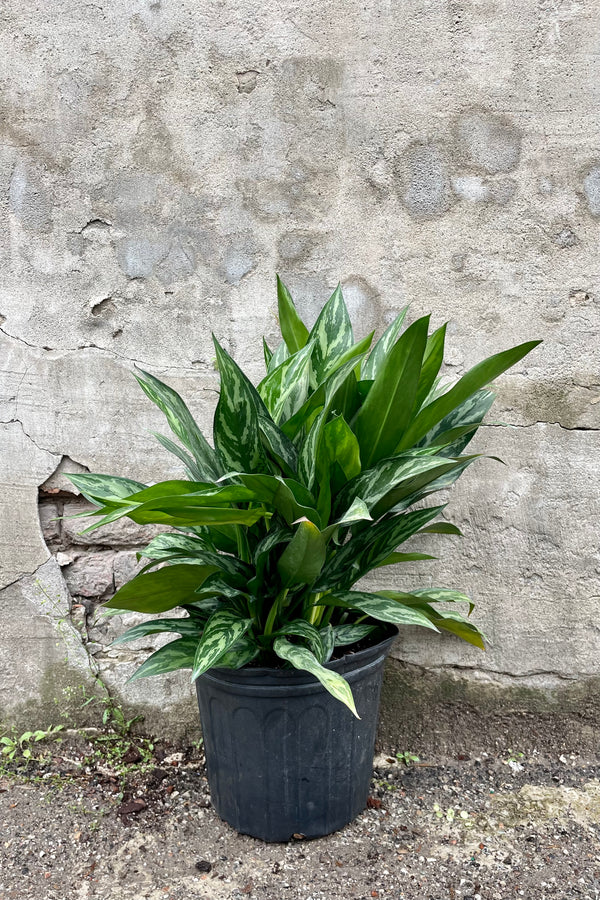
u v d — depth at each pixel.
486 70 1.93
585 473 2.01
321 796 1.62
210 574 1.51
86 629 2.11
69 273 2.01
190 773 1.95
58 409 2.04
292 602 1.60
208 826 1.74
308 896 1.51
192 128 1.97
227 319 2.01
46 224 2.00
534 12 1.91
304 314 2.00
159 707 2.09
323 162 1.97
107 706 2.09
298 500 1.41
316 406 1.54
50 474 2.05
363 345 1.63
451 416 1.72
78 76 1.96
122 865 1.61
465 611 2.05
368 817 1.76
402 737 2.08
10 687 2.08
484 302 1.98
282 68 1.95
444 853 1.64
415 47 1.93
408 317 1.99
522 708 2.08
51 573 2.07
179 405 1.58
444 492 2.03
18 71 1.97
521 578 2.04
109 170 1.98
